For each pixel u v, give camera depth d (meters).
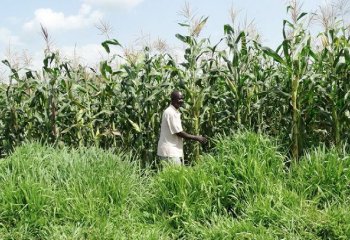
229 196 4.84
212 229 4.31
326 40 6.57
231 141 5.48
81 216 4.57
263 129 7.25
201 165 5.27
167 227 4.62
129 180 5.21
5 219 4.53
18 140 8.11
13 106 8.04
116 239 4.27
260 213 4.40
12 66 8.46
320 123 6.88
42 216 4.51
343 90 6.24
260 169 4.93
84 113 7.69
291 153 6.38
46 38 7.62
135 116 7.40
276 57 6.23
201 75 7.14
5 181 4.87
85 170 5.22
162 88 7.12
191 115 7.21
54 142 7.54
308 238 4.07
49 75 7.61
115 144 7.67
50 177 5.09
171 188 4.96
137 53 7.82
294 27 6.26
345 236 3.97
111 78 8.05
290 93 6.53
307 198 4.80
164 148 6.46
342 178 4.81
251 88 7.00
